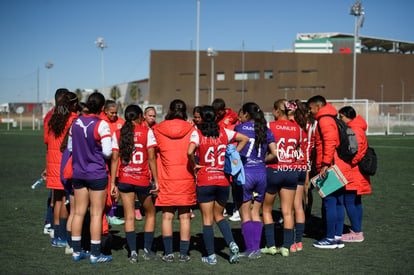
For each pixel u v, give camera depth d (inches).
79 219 200.4
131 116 200.7
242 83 3235.7
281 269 185.8
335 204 219.1
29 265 192.1
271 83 3228.3
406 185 416.2
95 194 198.1
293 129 208.5
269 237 210.5
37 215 297.1
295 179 208.5
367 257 201.8
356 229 231.0
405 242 227.0
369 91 3191.4
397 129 1556.3
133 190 202.1
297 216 217.2
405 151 779.4
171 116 201.8
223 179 195.8
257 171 203.6
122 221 285.3
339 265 190.4
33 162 650.8
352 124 238.1
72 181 201.5
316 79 3191.4
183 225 200.5
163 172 199.0
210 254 195.5
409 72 3186.5
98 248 196.7
